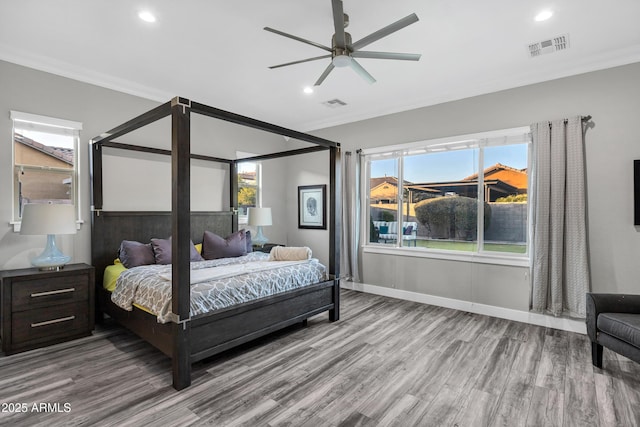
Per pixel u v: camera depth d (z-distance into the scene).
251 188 5.65
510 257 3.89
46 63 3.38
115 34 2.86
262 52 3.20
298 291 3.36
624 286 3.23
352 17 2.59
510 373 2.60
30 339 2.94
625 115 3.22
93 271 3.31
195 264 3.65
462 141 4.22
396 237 4.92
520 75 3.68
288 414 2.06
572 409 2.13
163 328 2.53
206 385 2.40
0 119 3.18
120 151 4.02
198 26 2.74
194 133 4.79
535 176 3.61
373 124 5.05
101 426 1.93
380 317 3.96
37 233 2.97
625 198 3.22
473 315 4.04
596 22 2.65
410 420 2.02
